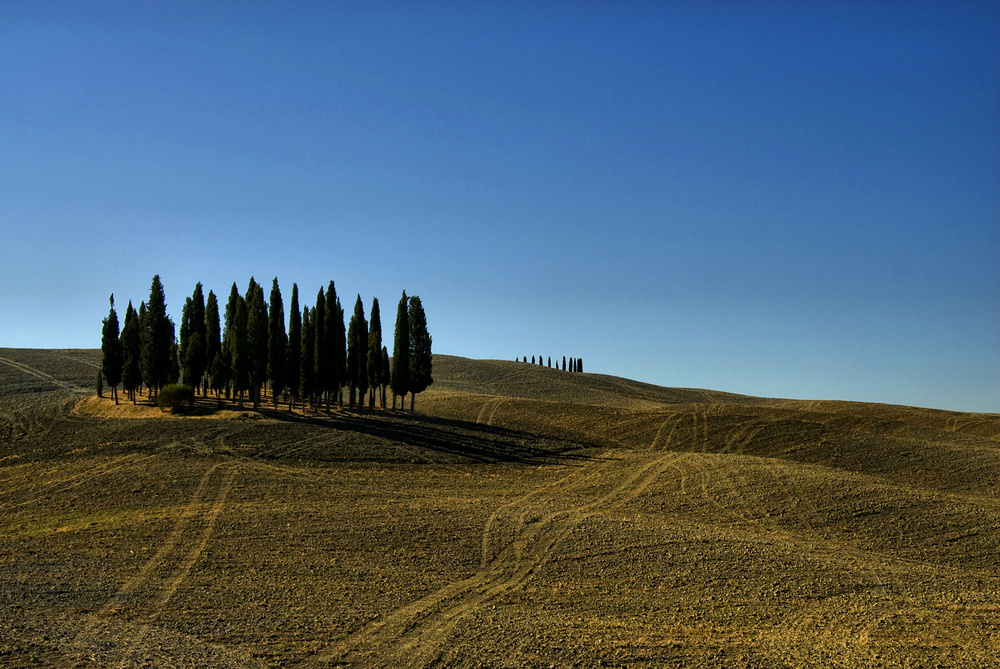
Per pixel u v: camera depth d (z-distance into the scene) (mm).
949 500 42594
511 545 35062
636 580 30438
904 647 23734
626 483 50531
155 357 69000
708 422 72688
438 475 52250
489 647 23016
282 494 43719
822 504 41812
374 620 25328
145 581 28719
